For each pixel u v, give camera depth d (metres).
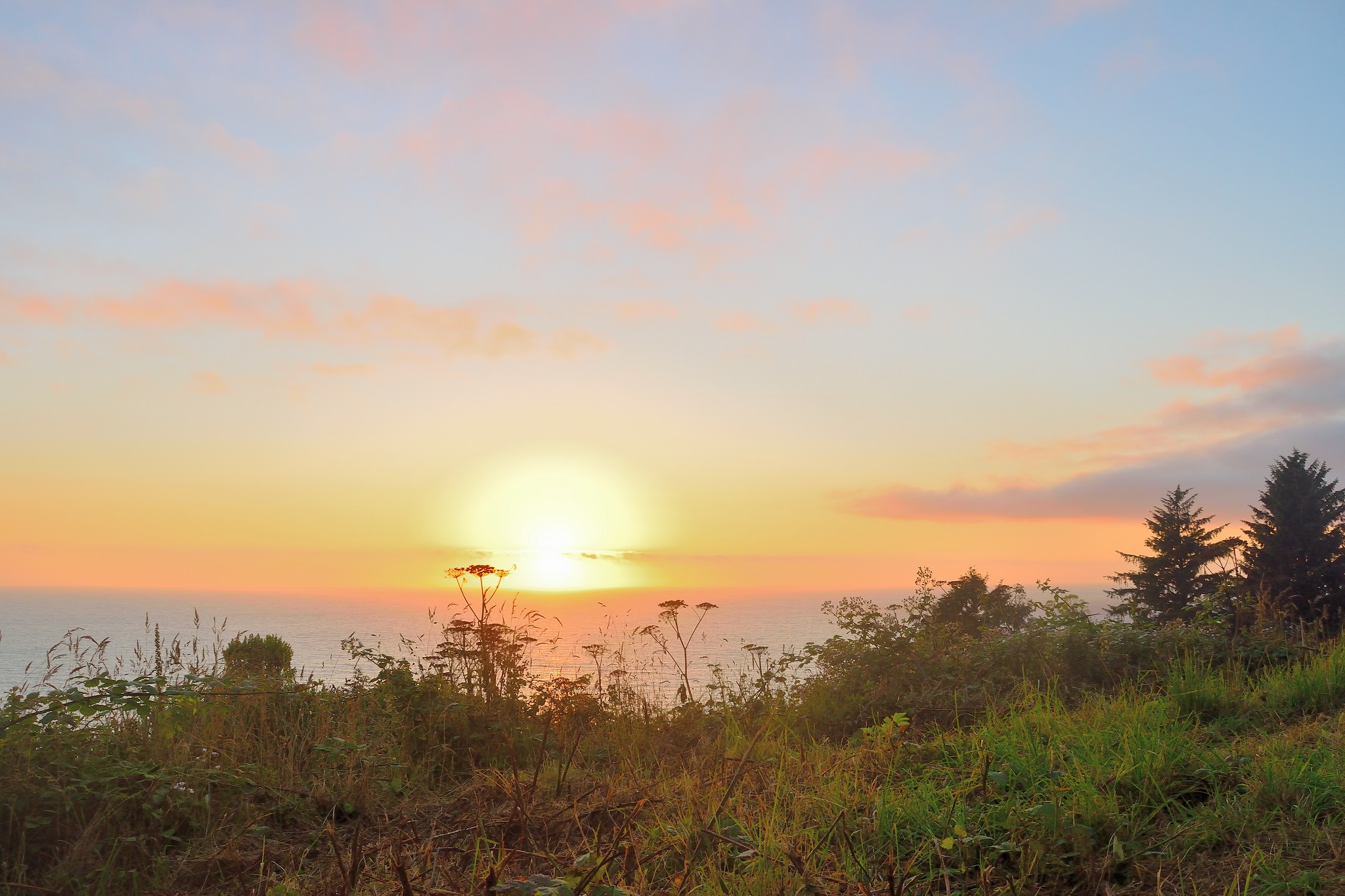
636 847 3.97
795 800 4.45
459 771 6.49
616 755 6.84
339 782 5.40
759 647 9.11
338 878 3.87
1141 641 8.31
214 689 6.26
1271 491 40.69
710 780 4.98
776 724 7.62
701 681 8.61
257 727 6.13
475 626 7.54
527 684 7.38
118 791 4.56
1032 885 3.49
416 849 4.27
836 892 3.40
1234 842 3.65
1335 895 3.04
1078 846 3.66
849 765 5.16
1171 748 4.61
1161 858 3.61
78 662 5.93
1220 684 6.65
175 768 4.97
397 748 6.35
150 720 5.57
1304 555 38.22
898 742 5.29
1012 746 4.92
